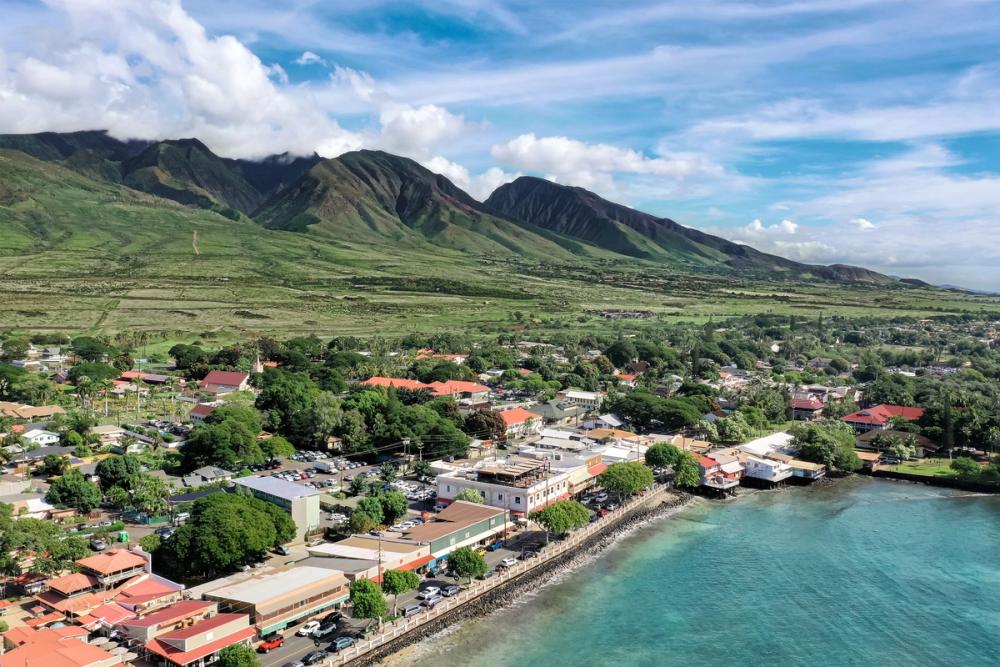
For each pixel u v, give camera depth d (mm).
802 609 141250
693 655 123500
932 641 129375
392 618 127062
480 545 164500
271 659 112250
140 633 110500
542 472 195125
